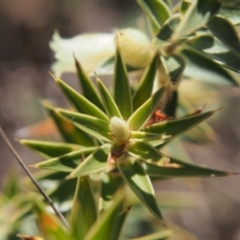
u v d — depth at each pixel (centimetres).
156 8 29
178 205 36
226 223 64
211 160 65
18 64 71
